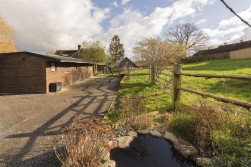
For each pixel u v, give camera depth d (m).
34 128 5.73
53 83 13.62
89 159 3.10
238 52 33.09
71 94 12.18
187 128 4.25
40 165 3.57
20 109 8.41
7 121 6.67
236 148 3.16
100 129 3.60
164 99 7.52
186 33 41.12
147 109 6.34
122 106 6.40
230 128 3.67
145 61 20.31
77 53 47.34
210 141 3.65
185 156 3.59
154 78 11.88
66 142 3.47
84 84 18.38
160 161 3.65
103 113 6.92
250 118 3.73
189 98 6.64
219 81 10.36
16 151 4.23
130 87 12.20
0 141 4.85
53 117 6.83
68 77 18.16
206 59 40.06
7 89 13.87
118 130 4.78
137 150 4.02
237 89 8.19
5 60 13.78
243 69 16.22
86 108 7.86
